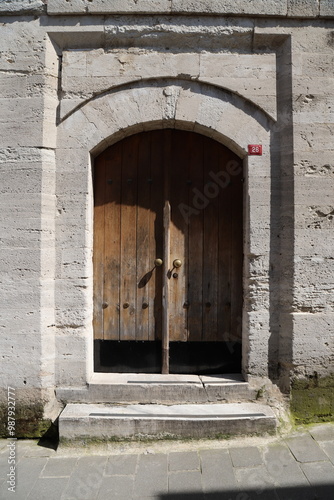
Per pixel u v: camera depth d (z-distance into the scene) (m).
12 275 3.35
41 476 2.78
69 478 2.76
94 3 3.36
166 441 3.14
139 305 3.75
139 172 3.75
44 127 3.38
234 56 3.47
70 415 3.19
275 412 3.34
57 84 3.48
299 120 3.40
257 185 3.46
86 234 3.46
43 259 3.36
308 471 2.78
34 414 3.33
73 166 3.45
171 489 2.62
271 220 3.48
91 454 3.06
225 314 3.76
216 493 2.58
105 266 3.75
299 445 3.08
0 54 3.42
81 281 3.45
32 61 3.41
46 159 3.40
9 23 3.44
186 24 3.42
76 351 3.43
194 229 3.75
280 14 3.39
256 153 3.47
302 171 3.40
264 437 3.16
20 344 3.34
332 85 3.44
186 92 3.47
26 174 3.37
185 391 3.42
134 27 3.39
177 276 3.74
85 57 3.45
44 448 3.18
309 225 3.41
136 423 3.14
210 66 3.45
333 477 2.72
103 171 3.75
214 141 3.76
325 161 3.41
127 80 3.43
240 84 3.45
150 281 3.75
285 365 3.45
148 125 3.57
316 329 3.42
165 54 3.46
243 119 3.48
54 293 3.45
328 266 3.42
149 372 3.75
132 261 3.75
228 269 3.76
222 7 3.38
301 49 3.43
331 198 3.41
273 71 3.47
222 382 3.50
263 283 3.48
